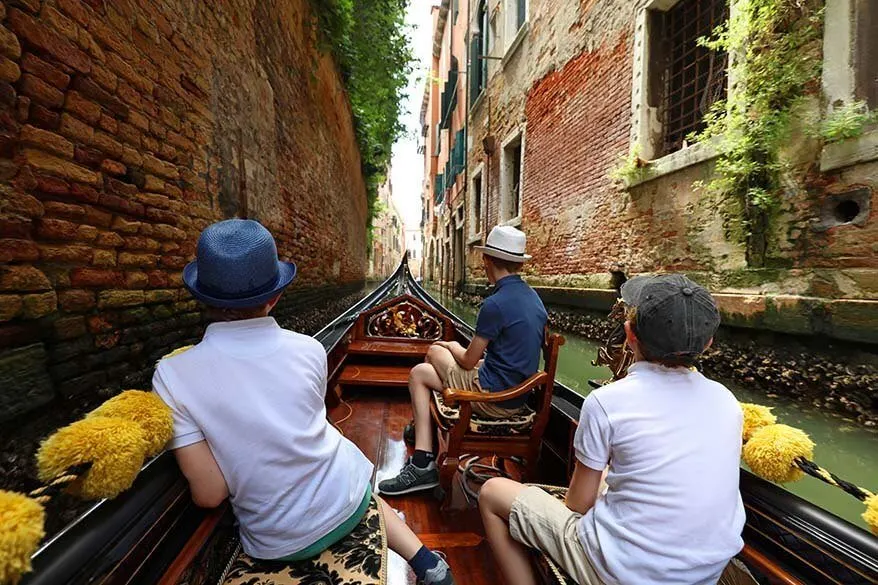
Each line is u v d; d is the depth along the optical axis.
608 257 5.89
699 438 0.84
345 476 1.03
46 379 1.77
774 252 3.43
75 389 1.96
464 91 14.95
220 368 0.87
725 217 3.90
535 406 2.09
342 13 6.91
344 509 1.00
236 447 0.86
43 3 1.76
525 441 1.81
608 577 0.88
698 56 4.77
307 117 6.79
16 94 1.66
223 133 3.66
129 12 2.37
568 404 1.94
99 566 0.66
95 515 0.71
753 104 3.51
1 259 1.58
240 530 0.99
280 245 5.50
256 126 4.50
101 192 2.14
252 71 4.40
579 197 6.70
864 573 0.77
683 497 0.82
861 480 2.33
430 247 29.31
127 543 0.71
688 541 0.81
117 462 0.68
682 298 0.84
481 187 12.59
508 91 10.17
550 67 7.73
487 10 12.08
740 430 0.90
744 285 3.66
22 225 1.68
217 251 0.88
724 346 3.79
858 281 2.83
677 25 5.05
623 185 5.45
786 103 3.30
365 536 1.05
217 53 3.54
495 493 1.22
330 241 9.09
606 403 0.90
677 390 0.88
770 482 1.02
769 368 3.32
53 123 1.84
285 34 5.54
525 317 1.78
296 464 0.91
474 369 1.93
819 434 2.74
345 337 3.35
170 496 0.83
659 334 0.85
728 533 0.83
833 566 0.82
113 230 2.26
